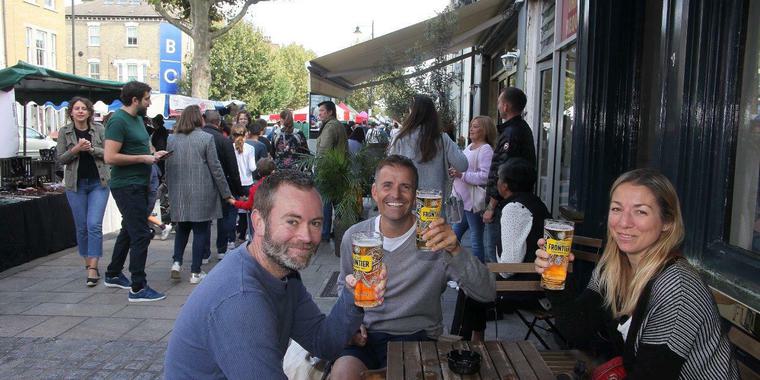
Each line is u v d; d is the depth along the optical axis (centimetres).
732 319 238
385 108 942
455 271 256
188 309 172
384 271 204
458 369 202
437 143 491
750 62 277
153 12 4244
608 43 427
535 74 822
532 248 341
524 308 343
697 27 288
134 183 511
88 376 368
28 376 367
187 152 559
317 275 607
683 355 175
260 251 183
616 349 221
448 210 513
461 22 992
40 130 2573
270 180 179
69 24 4209
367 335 271
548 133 761
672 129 306
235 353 158
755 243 269
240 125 787
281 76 3884
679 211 193
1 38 2472
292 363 268
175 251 595
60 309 502
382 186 264
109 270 570
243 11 1819
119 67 4266
